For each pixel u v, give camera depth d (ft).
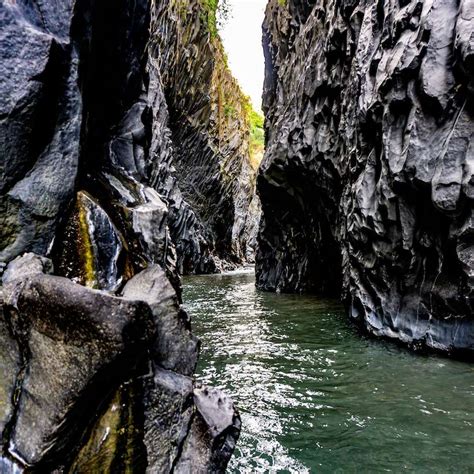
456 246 21.88
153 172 78.18
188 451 9.92
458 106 22.24
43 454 7.84
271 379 21.17
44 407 8.13
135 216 15.33
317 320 37.37
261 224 72.90
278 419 16.33
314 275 60.90
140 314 8.75
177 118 105.19
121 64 19.26
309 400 18.24
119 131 21.08
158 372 10.27
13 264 10.28
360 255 32.04
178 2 95.40
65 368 8.18
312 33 53.98
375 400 17.92
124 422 9.00
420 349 25.13
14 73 10.61
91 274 12.02
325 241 54.49
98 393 8.55
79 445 8.43
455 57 22.03
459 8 22.80
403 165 24.70
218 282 84.23
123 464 8.84
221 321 38.06
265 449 13.94
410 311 26.14
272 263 68.49
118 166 19.60
